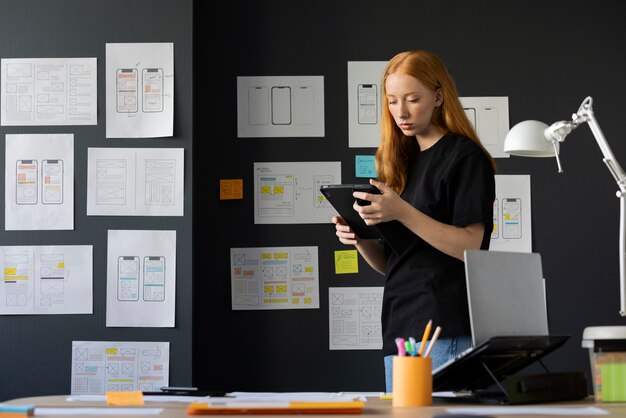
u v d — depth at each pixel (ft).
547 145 8.73
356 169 12.28
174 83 11.42
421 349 5.43
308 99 12.34
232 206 12.22
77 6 11.46
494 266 5.82
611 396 5.50
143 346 11.09
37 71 11.38
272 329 12.10
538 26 12.58
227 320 12.10
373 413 4.75
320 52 12.41
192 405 4.67
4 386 11.02
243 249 12.16
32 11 11.44
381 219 6.81
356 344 12.07
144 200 11.28
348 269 12.14
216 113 12.30
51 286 11.15
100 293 11.16
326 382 12.03
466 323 6.93
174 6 11.50
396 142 7.63
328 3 12.48
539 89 12.51
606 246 12.40
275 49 12.40
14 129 11.33
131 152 11.32
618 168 8.04
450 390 6.19
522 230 12.34
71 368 11.06
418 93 7.26
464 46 12.51
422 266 7.02
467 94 12.48
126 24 11.46
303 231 12.20
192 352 11.19
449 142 7.34
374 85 12.38
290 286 12.13
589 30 12.60
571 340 12.27
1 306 11.11
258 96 12.33
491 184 7.13
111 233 11.22
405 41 12.48
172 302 11.16
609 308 12.33
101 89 11.38
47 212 11.23
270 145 12.28
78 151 11.32
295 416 4.56
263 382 12.03
